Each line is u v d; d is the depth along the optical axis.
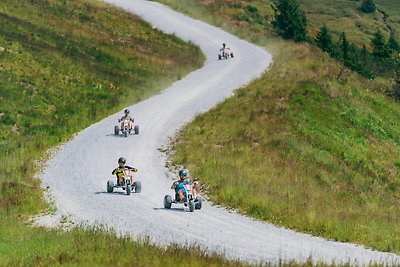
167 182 46.78
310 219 34.91
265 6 173.38
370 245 31.81
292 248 30.52
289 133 58.44
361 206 42.97
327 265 25.62
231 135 57.44
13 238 30.19
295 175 47.47
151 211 38.16
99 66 86.69
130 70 90.19
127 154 54.88
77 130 64.06
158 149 56.91
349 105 73.88
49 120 65.00
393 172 61.72
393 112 82.62
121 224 34.78
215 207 39.50
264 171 47.50
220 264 24.64
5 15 92.12
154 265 23.81
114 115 71.19
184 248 26.83
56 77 76.88
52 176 47.47
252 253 29.12
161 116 69.19
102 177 47.66
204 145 55.66
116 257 24.84
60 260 24.12
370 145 65.75
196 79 90.75
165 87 86.19
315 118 65.44
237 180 43.69
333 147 59.41
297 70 84.25
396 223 37.25
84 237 28.91
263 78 82.00
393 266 26.48
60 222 35.62
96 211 38.09
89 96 75.38
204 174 46.44
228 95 76.75
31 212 37.88
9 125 61.03
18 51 79.38
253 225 35.28
